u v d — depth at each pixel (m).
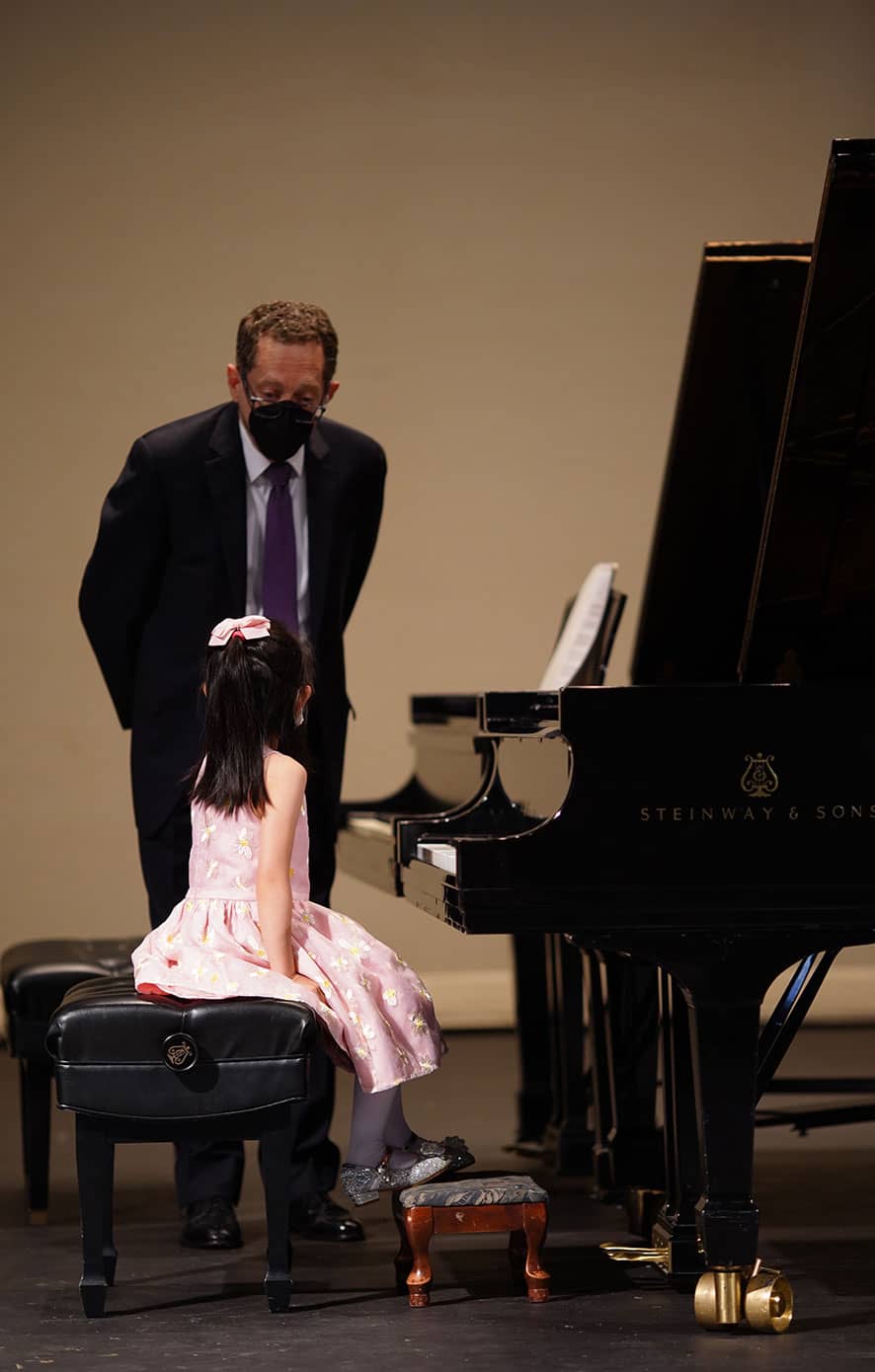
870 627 11.30
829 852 10.34
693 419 13.95
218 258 27.11
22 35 26.72
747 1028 10.45
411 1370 9.55
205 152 27.08
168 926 11.69
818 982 11.70
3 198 26.70
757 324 13.63
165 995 11.08
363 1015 11.32
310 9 27.19
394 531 27.41
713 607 14.83
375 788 27.30
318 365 12.69
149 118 26.97
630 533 27.69
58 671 26.72
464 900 10.12
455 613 27.48
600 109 27.53
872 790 10.41
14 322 26.73
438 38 27.38
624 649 27.67
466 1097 20.80
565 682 15.49
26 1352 10.06
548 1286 11.27
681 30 27.52
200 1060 10.68
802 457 10.66
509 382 27.56
